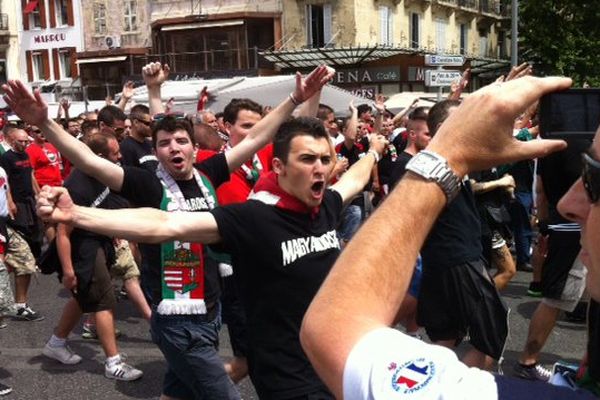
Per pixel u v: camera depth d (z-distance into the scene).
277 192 2.80
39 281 8.55
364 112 10.80
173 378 3.64
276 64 28.94
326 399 2.64
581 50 25.03
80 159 3.31
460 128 1.03
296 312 2.69
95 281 4.95
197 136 5.32
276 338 2.69
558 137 1.17
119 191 3.38
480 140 1.02
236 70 29.30
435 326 3.94
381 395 0.91
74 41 34.94
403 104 18.31
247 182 4.49
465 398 0.90
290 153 2.73
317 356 1.02
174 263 3.35
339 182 3.38
